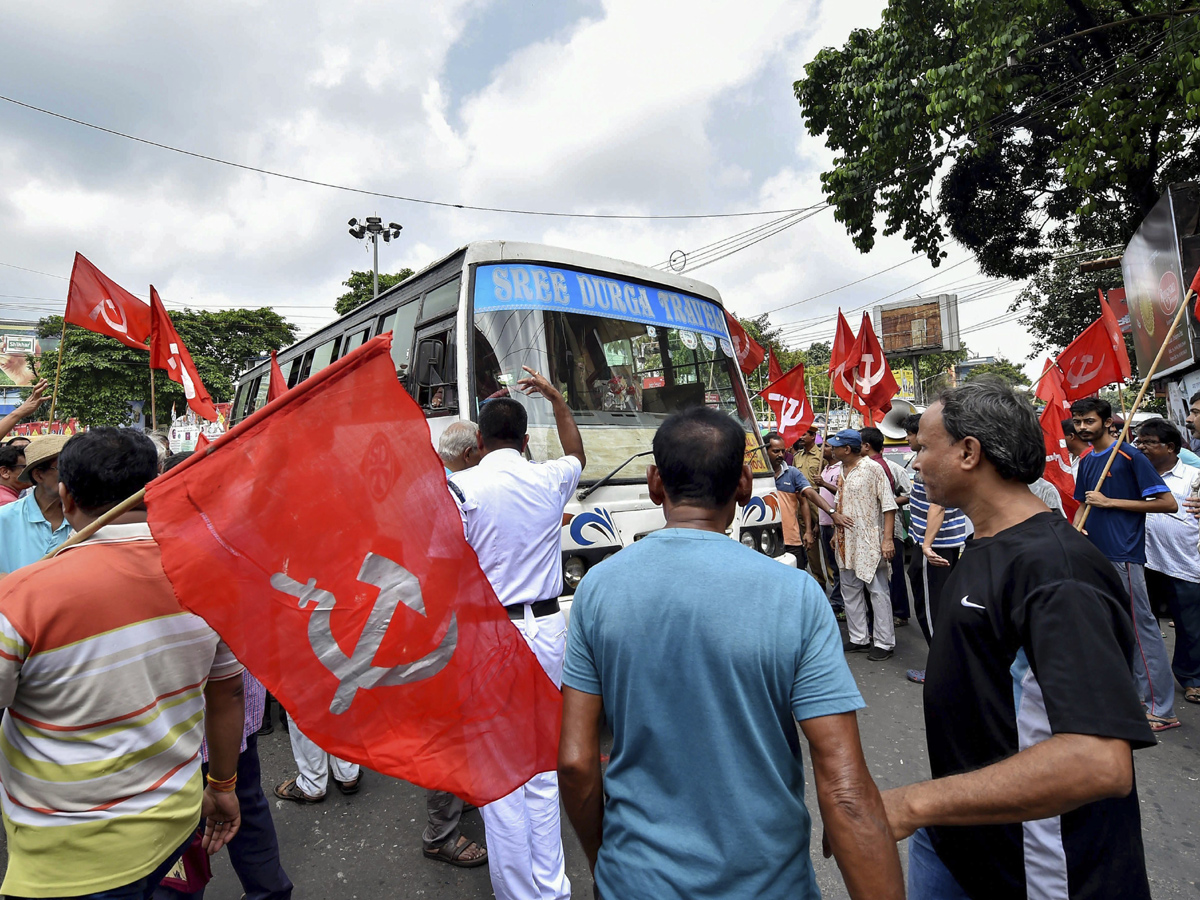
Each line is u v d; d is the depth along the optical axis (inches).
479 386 152.8
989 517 63.3
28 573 62.2
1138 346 444.5
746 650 49.5
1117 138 394.0
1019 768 47.7
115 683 63.1
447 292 168.2
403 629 70.0
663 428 60.2
